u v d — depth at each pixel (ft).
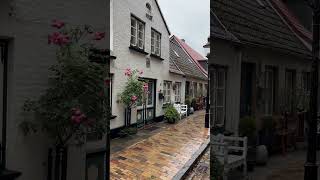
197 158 19.70
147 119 31.24
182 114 37.01
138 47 28.25
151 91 32.94
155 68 33.17
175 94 38.14
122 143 23.43
